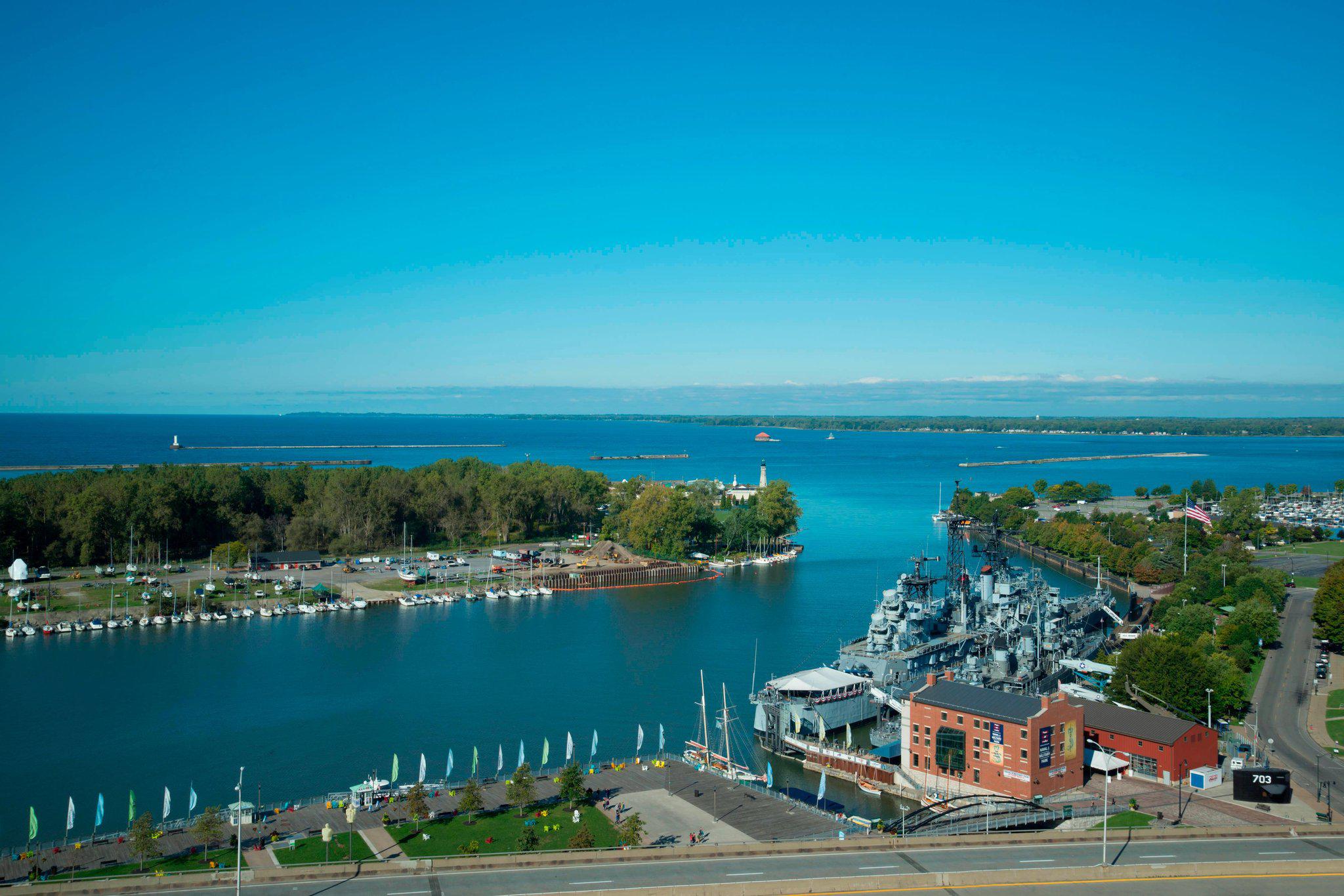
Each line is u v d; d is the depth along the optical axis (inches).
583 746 5964.6
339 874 3848.4
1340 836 4269.2
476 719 6451.8
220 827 4495.6
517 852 4082.2
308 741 5984.3
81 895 3663.9
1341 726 6131.9
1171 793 4963.1
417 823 4576.8
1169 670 6107.3
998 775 4990.2
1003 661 6520.7
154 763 5590.6
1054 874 3794.3
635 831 4215.1
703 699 5812.0
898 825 4594.0
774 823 4611.2
